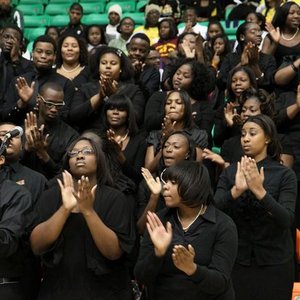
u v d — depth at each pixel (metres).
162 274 5.41
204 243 5.36
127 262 5.87
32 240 5.64
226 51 11.41
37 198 6.67
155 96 8.49
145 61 10.42
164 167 6.89
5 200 5.72
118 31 14.52
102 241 5.55
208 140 8.41
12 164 6.71
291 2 9.59
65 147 7.77
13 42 9.78
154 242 5.05
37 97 8.01
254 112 7.70
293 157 7.83
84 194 5.43
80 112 8.35
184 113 7.69
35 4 17.89
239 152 7.53
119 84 8.86
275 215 5.81
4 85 9.60
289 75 8.74
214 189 7.53
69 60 9.65
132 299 5.99
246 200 6.11
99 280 5.72
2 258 5.71
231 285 5.52
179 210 5.55
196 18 14.78
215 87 9.48
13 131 6.01
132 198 7.04
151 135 7.80
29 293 6.06
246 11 14.66
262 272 6.06
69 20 15.62
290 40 9.56
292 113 8.08
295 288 6.49
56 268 5.71
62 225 5.48
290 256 6.14
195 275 5.00
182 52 10.66
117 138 7.79
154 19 14.63
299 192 7.88
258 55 8.96
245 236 6.12
